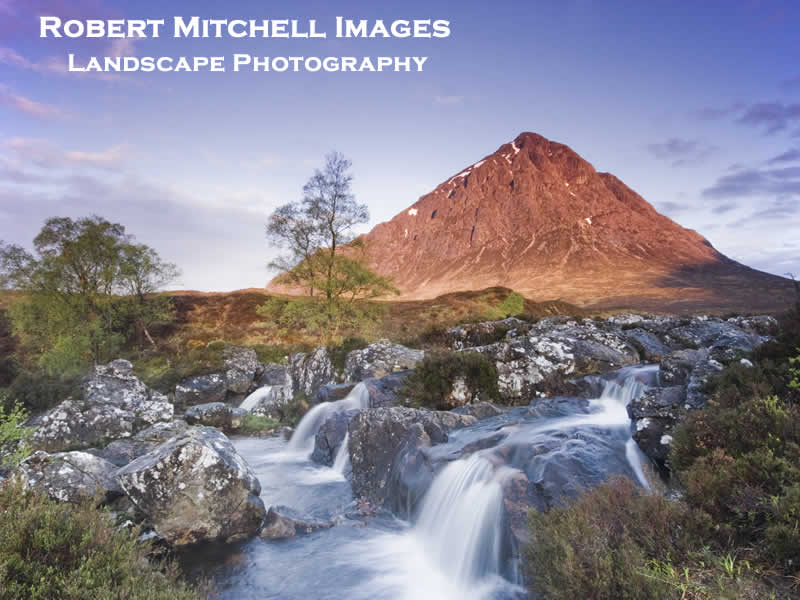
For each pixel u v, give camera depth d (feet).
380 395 46.06
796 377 19.77
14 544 13.09
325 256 107.45
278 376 82.64
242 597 19.88
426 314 248.93
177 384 73.72
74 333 104.22
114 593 12.34
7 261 106.52
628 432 27.25
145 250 131.64
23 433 32.91
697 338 52.16
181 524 24.61
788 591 10.65
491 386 41.22
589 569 12.11
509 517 19.40
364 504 30.19
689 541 12.76
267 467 41.22
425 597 19.84
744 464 14.40
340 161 110.22
